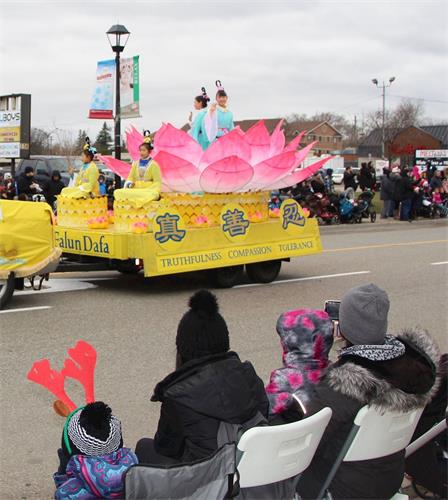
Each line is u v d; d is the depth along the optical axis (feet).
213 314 11.21
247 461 9.64
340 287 38.88
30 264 30.07
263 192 38.24
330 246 57.88
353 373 10.46
